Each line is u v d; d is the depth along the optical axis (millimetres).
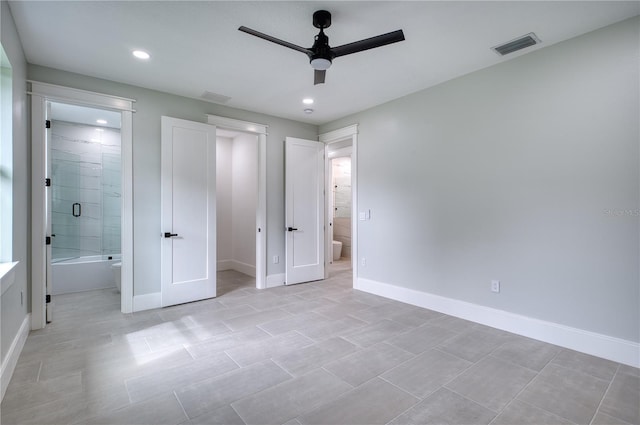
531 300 2906
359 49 2295
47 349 2639
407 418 1789
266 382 2154
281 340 2846
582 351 2602
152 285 3768
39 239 3080
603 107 2502
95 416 1794
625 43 2398
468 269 3363
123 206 3572
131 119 3625
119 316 3465
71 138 4988
